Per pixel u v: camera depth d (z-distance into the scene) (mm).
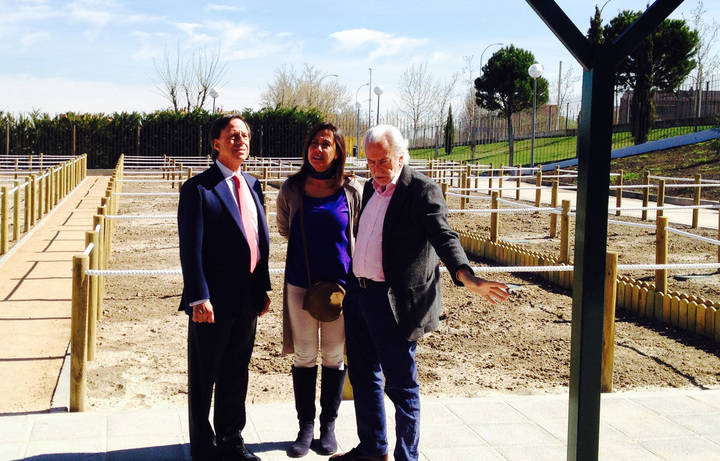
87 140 37344
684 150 28422
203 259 3775
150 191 24000
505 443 4160
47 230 14250
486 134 49000
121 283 9523
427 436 4242
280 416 4566
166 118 38094
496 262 11422
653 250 12430
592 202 2793
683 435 4336
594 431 2895
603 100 2752
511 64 41875
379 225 3633
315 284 3984
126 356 6281
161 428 4270
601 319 2850
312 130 4164
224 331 3781
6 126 36031
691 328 7312
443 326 7559
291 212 4203
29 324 7137
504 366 6227
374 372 3848
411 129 53000
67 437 4094
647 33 2711
